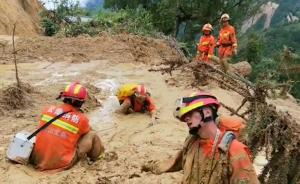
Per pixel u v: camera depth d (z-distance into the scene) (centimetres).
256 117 511
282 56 597
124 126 949
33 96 1077
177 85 1266
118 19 2803
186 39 3803
